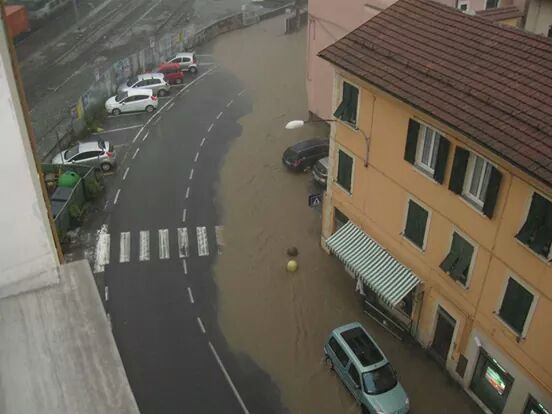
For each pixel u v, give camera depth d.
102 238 31.58
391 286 23.70
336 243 26.38
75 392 3.45
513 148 16.80
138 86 47.53
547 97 17.72
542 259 17.05
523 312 18.48
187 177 37.22
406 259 23.84
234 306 27.25
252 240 31.55
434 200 21.23
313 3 38.88
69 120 42.53
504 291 19.05
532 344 18.38
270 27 64.44
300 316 26.62
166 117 44.91
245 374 23.89
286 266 29.45
